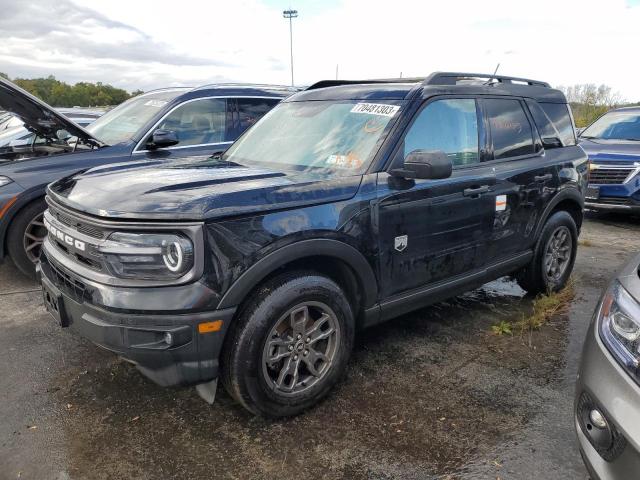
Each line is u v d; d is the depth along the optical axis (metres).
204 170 3.12
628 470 1.79
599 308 2.21
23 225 4.62
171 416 2.82
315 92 3.99
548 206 4.32
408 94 3.38
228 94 6.06
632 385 1.85
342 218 2.80
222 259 2.37
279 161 3.41
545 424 2.75
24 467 2.42
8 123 7.21
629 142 7.98
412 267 3.26
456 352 3.57
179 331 2.32
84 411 2.86
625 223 7.93
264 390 2.63
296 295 2.65
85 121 10.66
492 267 3.92
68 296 2.60
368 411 2.87
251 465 2.44
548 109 4.54
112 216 2.35
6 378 3.19
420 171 2.90
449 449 2.55
